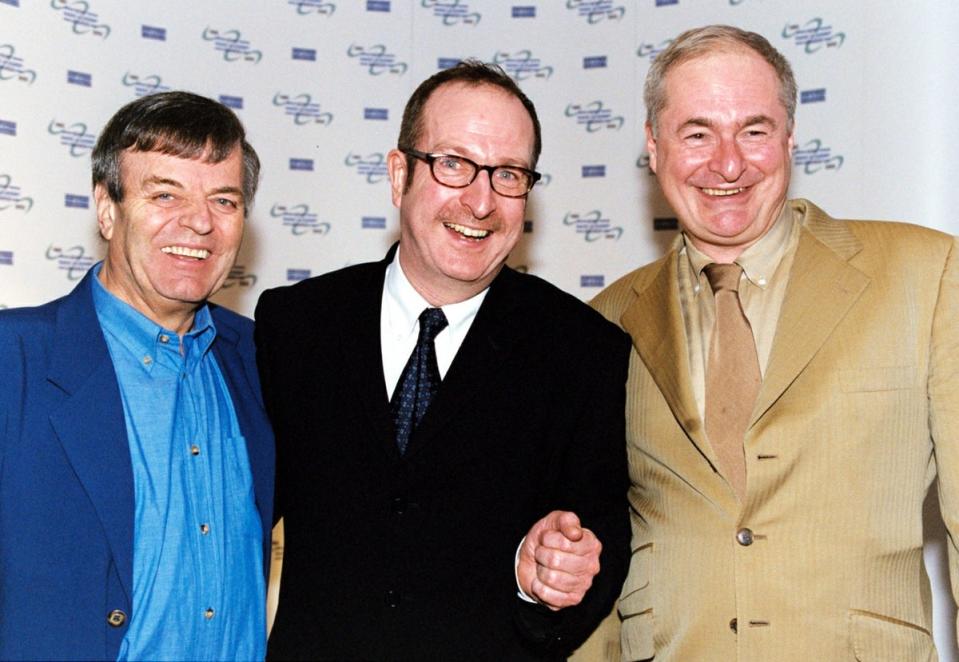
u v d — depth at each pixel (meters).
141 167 2.03
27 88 3.31
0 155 3.26
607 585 2.10
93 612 1.85
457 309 2.24
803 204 2.39
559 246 3.84
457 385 2.13
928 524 3.32
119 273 2.10
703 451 2.15
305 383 2.21
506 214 2.15
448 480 2.10
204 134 2.04
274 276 3.73
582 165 3.83
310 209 3.77
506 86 2.18
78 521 1.88
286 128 3.75
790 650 2.06
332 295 2.33
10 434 1.89
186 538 1.99
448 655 2.03
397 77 3.85
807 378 2.12
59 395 1.94
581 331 2.28
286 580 2.14
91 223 3.42
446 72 2.21
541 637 2.05
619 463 2.25
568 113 3.84
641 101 3.76
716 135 2.19
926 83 3.41
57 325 2.03
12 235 3.28
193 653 1.96
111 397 1.98
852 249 2.22
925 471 2.15
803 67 3.57
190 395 2.12
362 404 2.13
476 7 3.88
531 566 2.01
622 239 3.78
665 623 2.18
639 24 3.77
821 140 3.54
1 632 1.81
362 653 2.02
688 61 2.22
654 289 2.40
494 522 2.10
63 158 3.38
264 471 2.20
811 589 2.06
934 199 3.40
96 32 3.45
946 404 2.06
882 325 2.12
